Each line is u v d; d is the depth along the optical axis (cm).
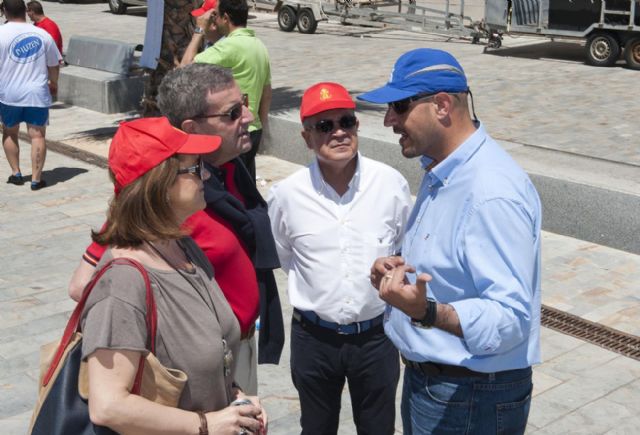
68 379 236
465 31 1873
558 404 499
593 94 1318
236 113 333
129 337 229
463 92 296
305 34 2056
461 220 286
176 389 238
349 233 367
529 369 305
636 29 1509
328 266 366
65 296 647
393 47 1836
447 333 295
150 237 241
